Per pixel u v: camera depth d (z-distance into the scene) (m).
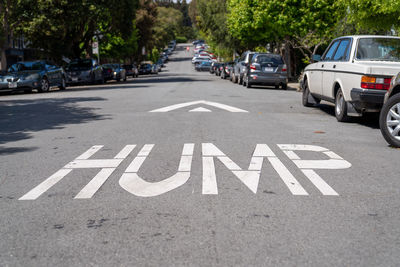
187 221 3.93
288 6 29.31
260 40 36.09
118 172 5.60
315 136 8.07
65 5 28.83
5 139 8.28
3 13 26.67
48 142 7.80
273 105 13.54
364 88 8.73
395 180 5.24
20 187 5.07
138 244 3.46
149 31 69.25
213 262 3.15
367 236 3.61
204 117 10.60
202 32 57.88
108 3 32.09
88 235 3.65
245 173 5.49
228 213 4.13
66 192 4.83
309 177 5.34
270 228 3.77
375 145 7.30
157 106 13.12
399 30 17.05
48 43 31.72
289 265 3.11
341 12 27.25
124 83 31.25
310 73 12.35
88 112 12.09
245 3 32.09
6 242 3.55
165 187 4.95
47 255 3.30
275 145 7.18
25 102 15.90
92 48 35.97
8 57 40.16
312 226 3.82
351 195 4.68
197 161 6.10
